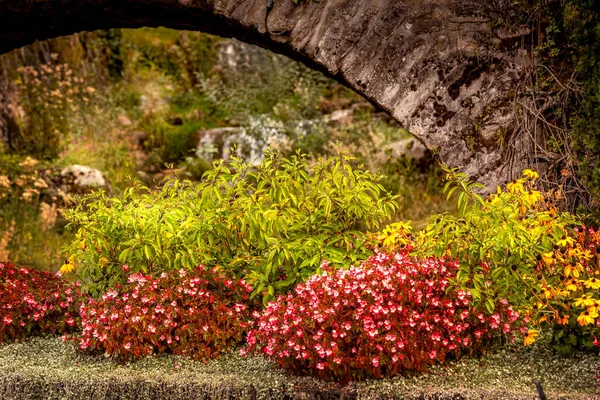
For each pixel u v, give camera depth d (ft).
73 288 16.21
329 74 18.33
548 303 13.66
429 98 17.22
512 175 17.02
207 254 15.48
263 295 15.07
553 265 14.34
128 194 16.24
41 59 36.78
